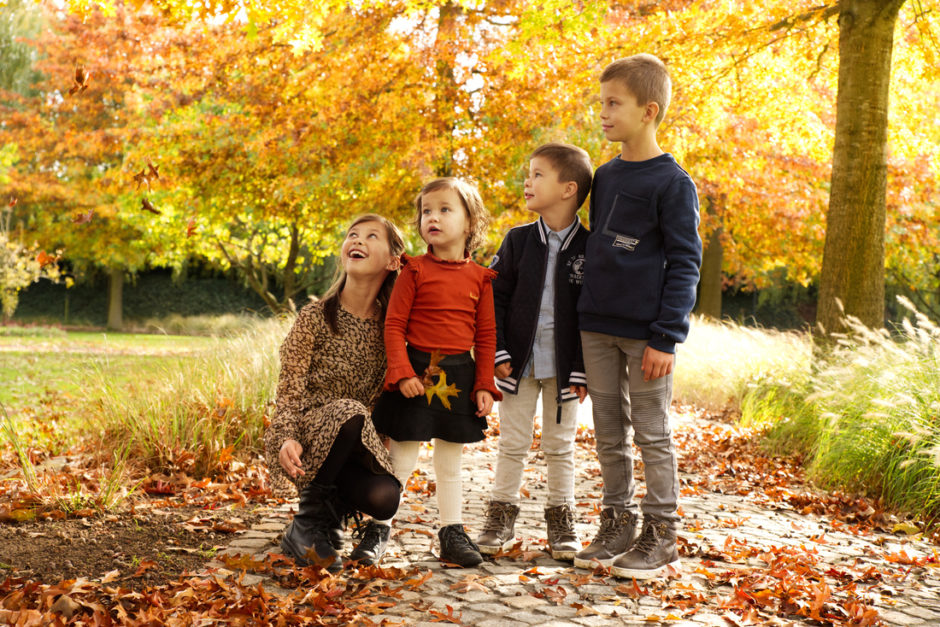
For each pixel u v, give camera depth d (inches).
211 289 1170.6
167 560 110.2
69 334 893.8
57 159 861.8
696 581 112.5
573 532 123.2
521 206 476.7
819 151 414.6
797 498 178.9
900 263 650.8
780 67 377.1
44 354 522.9
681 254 110.3
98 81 521.0
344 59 446.0
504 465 123.6
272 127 461.7
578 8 282.0
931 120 395.2
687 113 367.9
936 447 162.4
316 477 109.4
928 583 119.6
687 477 202.7
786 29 339.6
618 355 117.7
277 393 116.4
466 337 114.3
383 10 424.2
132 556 111.3
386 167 484.4
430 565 114.5
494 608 96.8
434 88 450.3
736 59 363.9
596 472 201.0
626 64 114.3
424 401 111.3
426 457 204.1
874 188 277.9
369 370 118.8
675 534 114.7
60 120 821.9
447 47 433.1
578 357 121.3
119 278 1091.3
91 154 805.2
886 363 217.6
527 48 378.6
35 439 199.6
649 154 116.3
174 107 491.5
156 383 203.9
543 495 169.5
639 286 112.3
